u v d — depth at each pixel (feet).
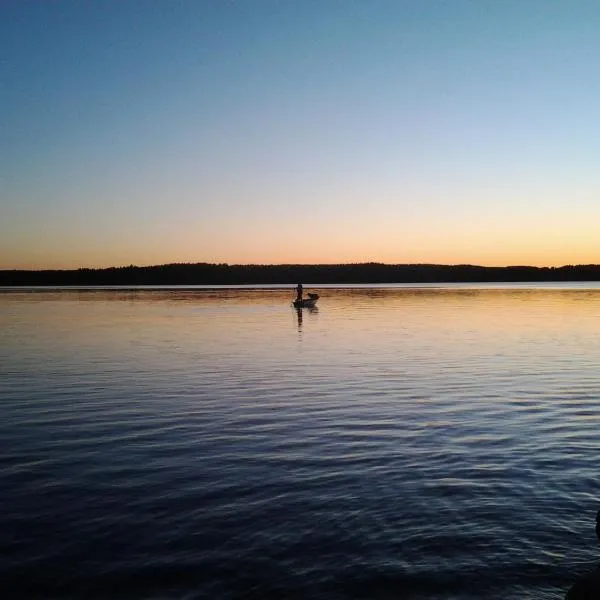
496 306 208.23
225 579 24.44
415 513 30.35
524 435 44.27
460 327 130.21
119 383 65.62
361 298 279.49
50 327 133.80
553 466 37.24
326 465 37.81
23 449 41.55
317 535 28.09
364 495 32.78
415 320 149.07
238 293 376.68
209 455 40.06
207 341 105.81
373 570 24.95
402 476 35.68
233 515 30.35
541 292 364.58
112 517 30.25
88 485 34.60
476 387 62.59
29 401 56.65
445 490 33.40
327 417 50.16
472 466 37.35
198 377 69.15
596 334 114.73
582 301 243.60
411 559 25.81
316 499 32.30
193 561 25.86
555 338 108.06
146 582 24.27
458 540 27.45
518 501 31.78
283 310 192.85
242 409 53.16
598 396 57.93
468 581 24.09
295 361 81.41
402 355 86.63
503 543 27.14
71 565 25.63
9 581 24.45
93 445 42.47
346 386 63.46
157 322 146.61
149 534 28.37
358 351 91.40
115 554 26.53
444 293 350.64
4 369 75.41
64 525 29.37
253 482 34.88
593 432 45.11
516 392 59.93
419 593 23.29
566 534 27.96
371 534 28.14
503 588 23.61
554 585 23.82
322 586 23.86
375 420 49.03
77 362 81.30
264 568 25.23
